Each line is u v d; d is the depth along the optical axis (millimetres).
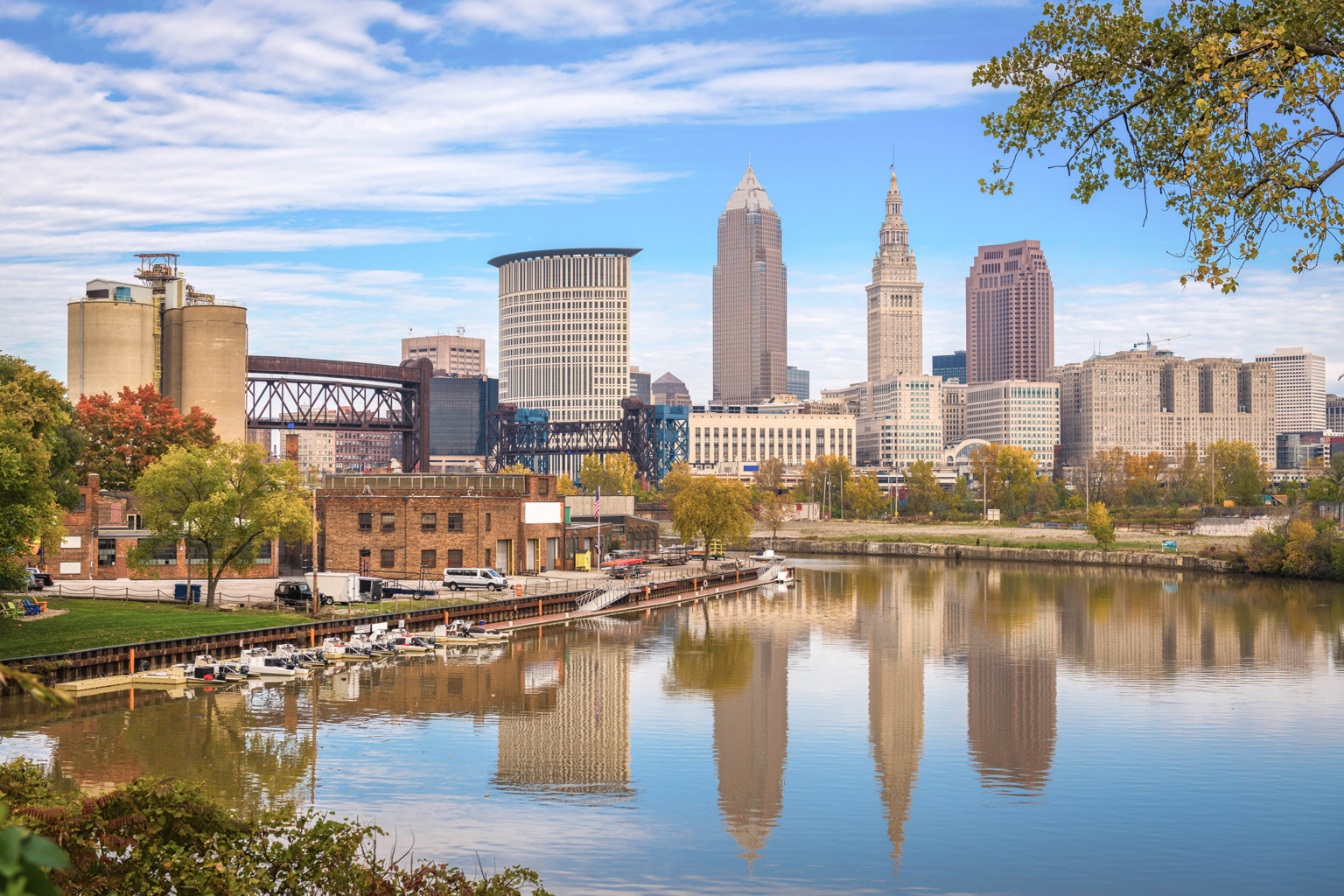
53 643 71875
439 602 104562
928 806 47969
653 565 169875
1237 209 19531
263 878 20766
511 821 44844
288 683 73688
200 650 77375
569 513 167625
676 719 64750
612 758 55312
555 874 38969
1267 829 44875
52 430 85312
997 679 79188
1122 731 62438
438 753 55375
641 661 86188
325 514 128750
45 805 19562
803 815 46469
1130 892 38250
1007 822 45750
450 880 23672
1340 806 47969
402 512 127375
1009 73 21828
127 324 171125
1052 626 109062
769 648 93250
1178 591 144875
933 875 39656
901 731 62250
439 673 79250
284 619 89562
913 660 87750
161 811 20594
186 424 148125
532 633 102375
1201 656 89688
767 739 59938
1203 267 19844
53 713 62469
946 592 145125
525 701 69375
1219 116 19484
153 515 91312
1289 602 129750
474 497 126812
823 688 75438
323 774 51031
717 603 130500
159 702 66438
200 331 175375
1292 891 38344
